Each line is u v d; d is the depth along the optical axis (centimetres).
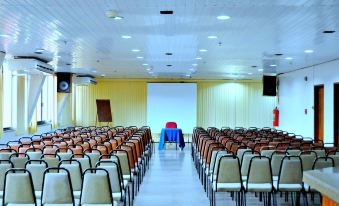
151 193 800
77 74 1831
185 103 2033
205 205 702
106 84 2131
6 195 480
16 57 1145
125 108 2138
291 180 584
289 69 1559
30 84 1307
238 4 547
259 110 2111
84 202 485
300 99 1544
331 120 1229
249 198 756
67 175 482
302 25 696
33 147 775
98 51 1046
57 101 1720
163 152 1552
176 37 827
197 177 988
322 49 989
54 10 592
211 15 620
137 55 1134
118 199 550
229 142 888
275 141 955
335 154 706
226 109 2119
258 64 1367
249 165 586
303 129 1506
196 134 1229
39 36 820
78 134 1141
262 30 743
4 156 668
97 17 639
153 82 2044
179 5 553
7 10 595
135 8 572
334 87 1212
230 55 1126
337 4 544
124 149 733
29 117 1321
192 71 1659
